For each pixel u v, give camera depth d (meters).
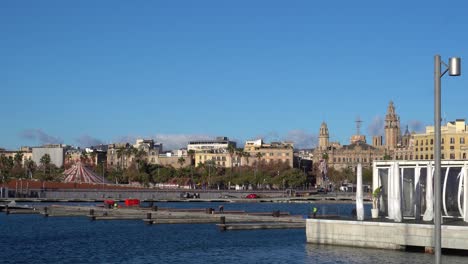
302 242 88.38
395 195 71.56
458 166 71.44
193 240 94.81
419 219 73.12
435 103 30.12
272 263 69.00
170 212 140.88
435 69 30.09
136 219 137.62
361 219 74.44
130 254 79.75
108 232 109.06
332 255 69.50
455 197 71.50
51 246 88.88
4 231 111.69
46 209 150.25
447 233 65.25
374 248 71.81
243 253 78.69
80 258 76.56
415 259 65.06
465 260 64.00
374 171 77.94
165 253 80.38
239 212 141.00
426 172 74.25
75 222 131.62
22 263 72.50
